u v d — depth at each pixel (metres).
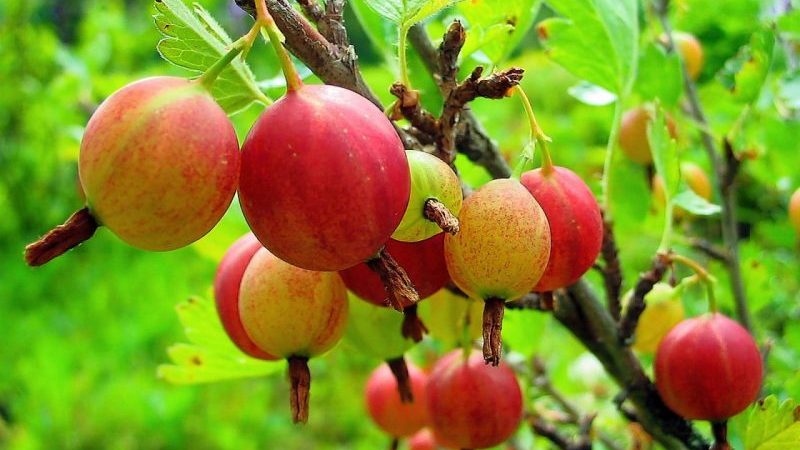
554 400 0.27
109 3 0.71
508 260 0.14
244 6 0.15
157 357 0.58
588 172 0.34
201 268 0.64
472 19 0.19
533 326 0.23
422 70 0.22
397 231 0.14
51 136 0.68
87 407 0.52
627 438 0.28
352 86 0.16
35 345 0.58
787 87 0.25
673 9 0.28
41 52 0.68
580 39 0.21
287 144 0.13
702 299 0.27
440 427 0.19
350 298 0.18
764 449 0.18
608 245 0.20
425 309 0.19
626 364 0.19
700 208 0.21
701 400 0.18
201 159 0.13
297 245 0.13
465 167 0.22
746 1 0.26
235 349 0.21
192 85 0.13
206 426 0.53
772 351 0.27
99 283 0.66
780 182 0.28
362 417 0.59
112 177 0.12
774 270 0.30
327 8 0.16
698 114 0.25
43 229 0.72
